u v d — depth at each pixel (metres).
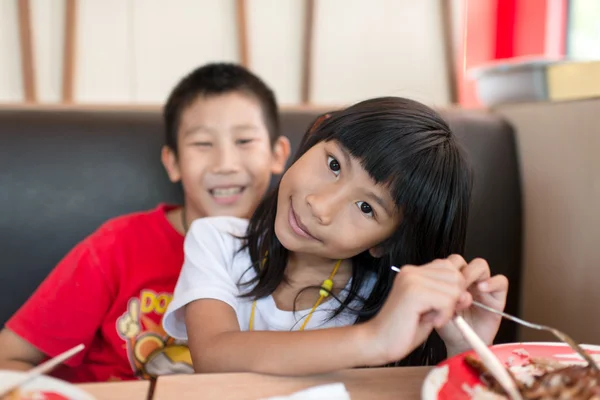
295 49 1.82
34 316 0.91
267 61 1.81
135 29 1.72
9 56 1.62
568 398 0.46
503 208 1.30
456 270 0.58
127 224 1.05
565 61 1.31
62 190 1.18
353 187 0.68
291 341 0.58
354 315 0.80
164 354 0.97
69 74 1.64
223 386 0.50
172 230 1.06
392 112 0.72
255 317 0.81
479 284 0.66
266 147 1.14
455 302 0.56
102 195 1.21
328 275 0.84
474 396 0.47
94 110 1.26
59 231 1.18
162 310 0.99
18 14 1.59
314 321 0.80
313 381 0.53
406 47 1.90
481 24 1.48
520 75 1.36
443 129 0.75
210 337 0.67
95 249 0.99
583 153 1.10
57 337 0.92
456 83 1.89
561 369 0.51
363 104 0.75
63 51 1.65
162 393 0.48
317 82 1.86
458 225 0.77
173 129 1.15
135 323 0.98
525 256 1.31
